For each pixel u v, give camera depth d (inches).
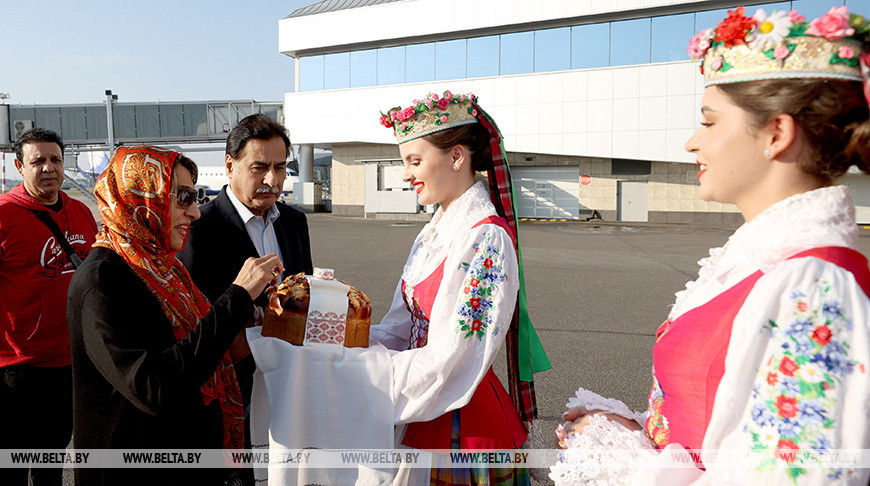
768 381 33.2
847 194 36.6
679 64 850.8
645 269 401.1
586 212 954.1
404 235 646.5
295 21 1037.2
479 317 65.9
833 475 30.8
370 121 1008.9
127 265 64.1
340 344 69.1
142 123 1158.3
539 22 911.0
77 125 1149.7
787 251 35.5
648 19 865.5
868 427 30.9
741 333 34.5
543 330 232.2
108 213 65.3
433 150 72.4
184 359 58.4
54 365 103.0
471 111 72.4
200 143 1194.0
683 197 904.9
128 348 58.1
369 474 66.9
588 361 191.0
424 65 984.9
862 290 32.8
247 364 88.1
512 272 68.4
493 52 948.6
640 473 39.3
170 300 66.7
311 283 69.8
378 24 986.1
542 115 924.6
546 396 159.2
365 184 1011.9
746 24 36.5
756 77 36.2
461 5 940.0
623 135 887.7
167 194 65.7
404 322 81.2
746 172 38.0
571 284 339.6
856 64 34.8
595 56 898.7
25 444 101.8
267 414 73.5
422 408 66.2
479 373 65.9
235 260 94.0
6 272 100.1
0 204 101.9
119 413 61.6
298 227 106.0
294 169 1731.1
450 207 74.0
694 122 851.4
